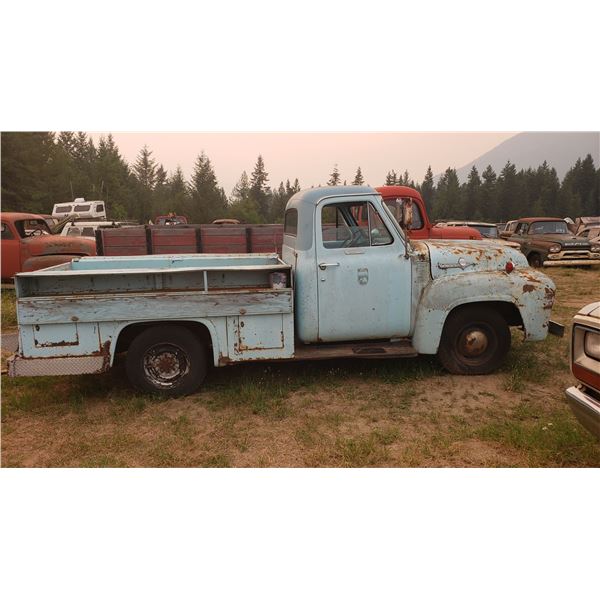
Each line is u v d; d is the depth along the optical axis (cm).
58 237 998
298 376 499
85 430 392
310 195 468
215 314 435
